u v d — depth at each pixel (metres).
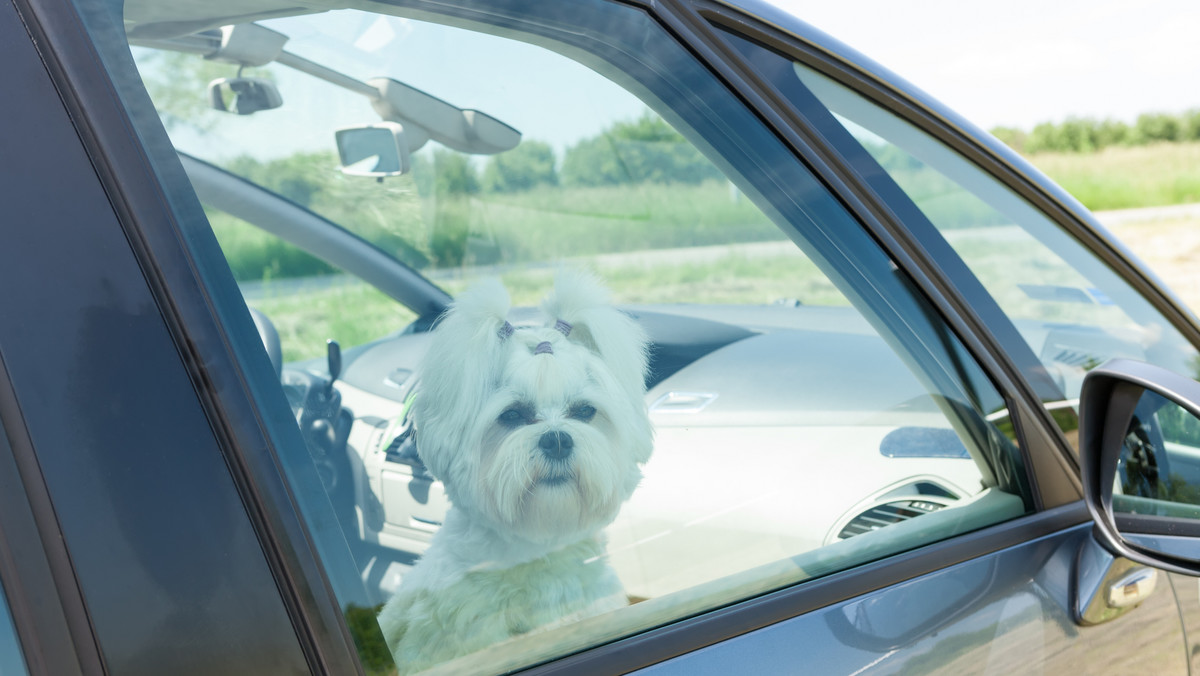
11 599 0.55
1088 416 1.04
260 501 0.62
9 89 0.61
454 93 0.92
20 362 0.57
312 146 0.86
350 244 0.87
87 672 0.55
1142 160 20.02
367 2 0.88
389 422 0.83
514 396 0.85
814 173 1.07
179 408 0.61
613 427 0.88
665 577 0.86
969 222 1.21
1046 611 1.00
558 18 0.97
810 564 0.92
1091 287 1.32
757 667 0.80
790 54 1.15
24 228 0.59
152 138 0.68
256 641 0.60
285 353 0.81
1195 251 13.30
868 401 1.01
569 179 0.96
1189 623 1.13
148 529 0.58
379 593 0.76
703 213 1.01
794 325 1.02
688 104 1.03
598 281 0.94
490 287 0.90
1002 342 1.13
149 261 0.63
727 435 0.94
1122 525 1.04
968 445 1.06
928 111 1.24
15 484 0.56
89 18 0.69
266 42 0.83
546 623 0.80
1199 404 0.89
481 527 0.82
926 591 0.94
